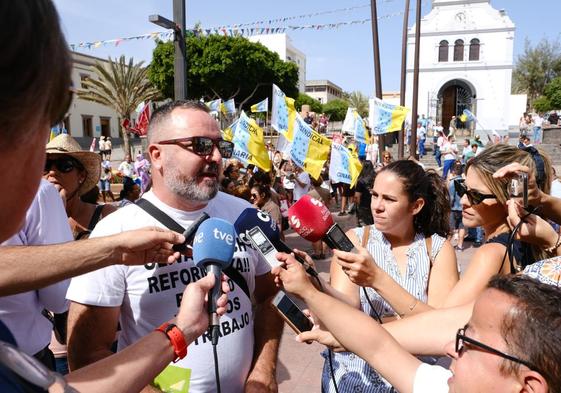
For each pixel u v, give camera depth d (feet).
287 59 232.73
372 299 7.22
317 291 4.82
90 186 10.43
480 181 7.01
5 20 1.92
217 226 5.24
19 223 2.42
